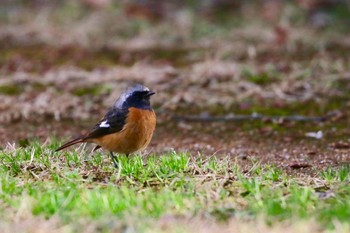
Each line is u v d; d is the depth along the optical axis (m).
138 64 19.16
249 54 19.38
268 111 15.89
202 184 10.16
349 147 13.48
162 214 8.99
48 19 23.17
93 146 13.24
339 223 8.57
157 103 16.44
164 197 9.45
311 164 12.23
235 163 11.05
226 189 10.03
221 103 16.36
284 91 16.84
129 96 11.09
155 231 8.43
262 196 9.65
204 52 19.97
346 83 17.33
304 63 18.62
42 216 9.05
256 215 8.93
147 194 9.68
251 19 22.75
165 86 17.25
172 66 19.03
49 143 13.06
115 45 21.17
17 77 18.05
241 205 9.42
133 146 11.17
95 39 21.62
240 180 10.19
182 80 17.59
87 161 11.33
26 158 11.33
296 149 13.45
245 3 23.94
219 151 13.37
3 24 22.92
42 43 21.50
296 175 11.29
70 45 21.23
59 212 9.06
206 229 8.53
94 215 8.98
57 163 10.95
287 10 22.75
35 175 10.56
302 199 9.43
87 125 15.45
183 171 10.81
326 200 9.61
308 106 16.12
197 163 11.06
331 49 19.95
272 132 14.65
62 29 22.42
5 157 11.27
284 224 8.68
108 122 11.03
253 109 16.05
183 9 23.72
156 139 14.34
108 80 17.75
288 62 18.81
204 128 15.07
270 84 17.38
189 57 19.73
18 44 21.41
